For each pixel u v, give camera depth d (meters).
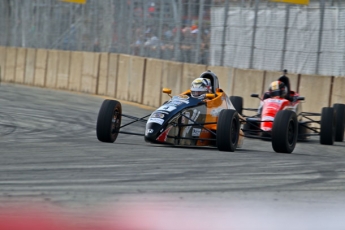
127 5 80.12
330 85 56.81
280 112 39.19
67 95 79.38
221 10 67.81
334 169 31.81
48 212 19.42
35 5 97.31
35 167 27.75
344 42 57.97
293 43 61.69
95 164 29.20
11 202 20.53
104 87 80.88
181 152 35.31
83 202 20.98
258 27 64.50
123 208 20.45
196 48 70.31
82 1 82.50
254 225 19.28
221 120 36.56
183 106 38.44
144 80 73.81
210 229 18.50
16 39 101.25
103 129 38.00
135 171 27.61
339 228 19.55
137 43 78.31
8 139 38.81
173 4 73.25
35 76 94.12
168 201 21.84
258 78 62.25
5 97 71.31
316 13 60.03
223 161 32.28
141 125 53.09
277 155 37.22
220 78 66.00
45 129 46.12
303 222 20.00
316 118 57.47
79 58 85.75
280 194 24.17
